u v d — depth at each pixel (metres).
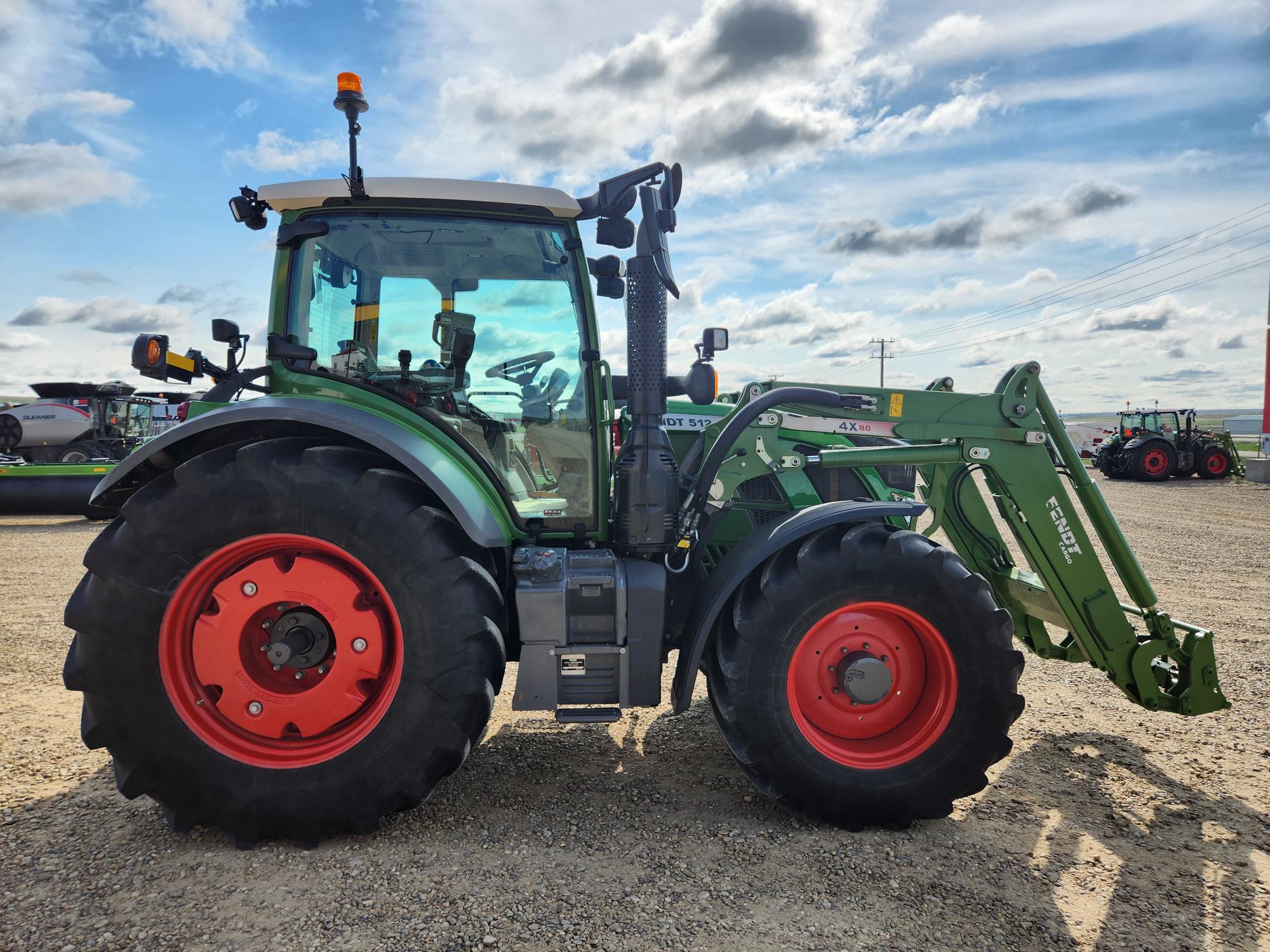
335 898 2.14
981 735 2.58
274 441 2.52
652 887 2.21
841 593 2.61
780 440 3.38
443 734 2.44
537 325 2.99
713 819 2.65
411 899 2.14
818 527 2.65
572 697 2.62
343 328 2.93
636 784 2.92
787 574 2.65
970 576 2.63
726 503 3.25
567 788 2.88
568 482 2.99
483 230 2.93
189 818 2.43
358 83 2.69
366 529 2.42
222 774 2.40
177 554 2.42
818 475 3.47
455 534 2.51
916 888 2.23
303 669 2.50
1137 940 2.00
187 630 2.48
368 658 2.48
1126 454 17.67
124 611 2.40
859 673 2.64
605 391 3.05
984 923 2.07
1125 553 3.09
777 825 2.61
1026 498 3.09
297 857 2.37
